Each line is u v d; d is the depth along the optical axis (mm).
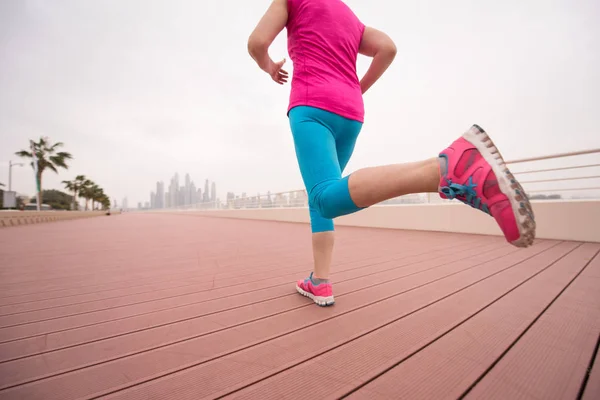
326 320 1120
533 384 677
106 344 951
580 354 818
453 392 651
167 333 1033
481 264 2164
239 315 1205
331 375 733
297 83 1134
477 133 624
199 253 3064
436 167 646
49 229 7387
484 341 912
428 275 1845
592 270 1904
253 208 12906
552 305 1239
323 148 1024
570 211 3568
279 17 1141
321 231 1299
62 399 653
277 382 706
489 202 593
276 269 2211
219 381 717
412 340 928
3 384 714
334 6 1177
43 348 926
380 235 4668
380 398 634
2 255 3010
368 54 1380
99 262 2562
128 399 649
